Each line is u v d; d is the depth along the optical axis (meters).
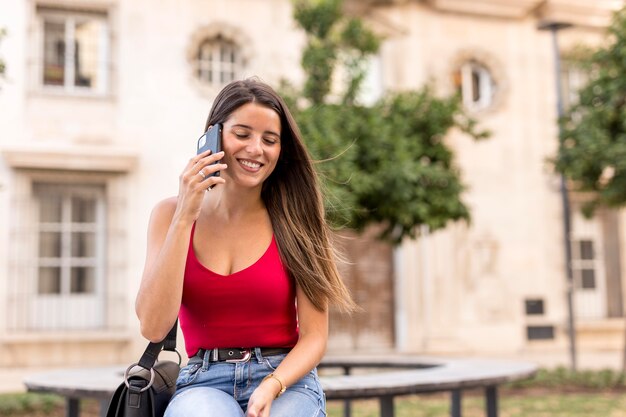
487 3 16.22
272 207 2.79
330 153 9.76
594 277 16.70
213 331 2.66
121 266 13.61
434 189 10.61
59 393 4.69
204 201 2.73
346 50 11.41
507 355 15.65
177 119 14.12
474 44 16.27
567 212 13.66
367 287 15.45
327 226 2.90
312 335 2.72
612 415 8.73
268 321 2.68
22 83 13.43
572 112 12.44
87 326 13.59
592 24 16.91
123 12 13.99
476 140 11.41
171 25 14.22
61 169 13.36
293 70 14.77
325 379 4.73
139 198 13.80
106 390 4.45
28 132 13.42
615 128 11.82
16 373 12.77
